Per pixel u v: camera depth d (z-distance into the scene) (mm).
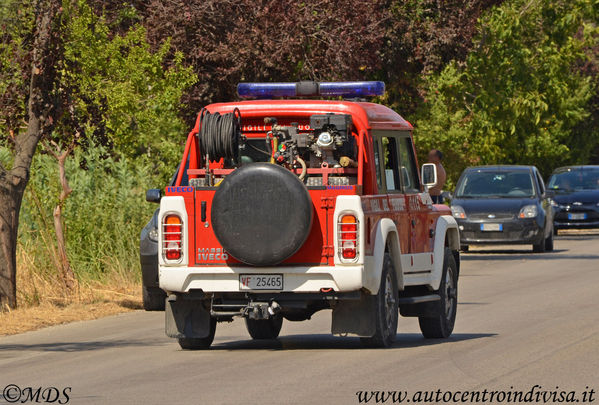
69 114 37375
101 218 43031
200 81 47938
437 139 73312
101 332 30453
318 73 48281
